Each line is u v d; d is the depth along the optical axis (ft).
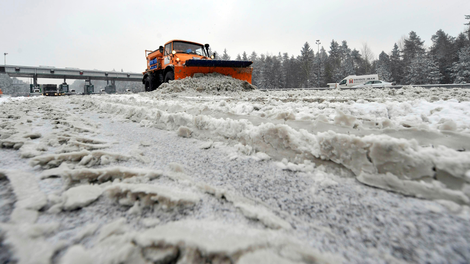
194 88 26.71
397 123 6.44
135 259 2.56
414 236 2.90
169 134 9.20
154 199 3.73
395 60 187.83
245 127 6.89
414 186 3.75
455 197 3.39
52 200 3.83
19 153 6.61
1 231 2.91
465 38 147.13
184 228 3.12
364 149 4.38
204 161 6.02
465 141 4.29
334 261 2.57
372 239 2.93
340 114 6.09
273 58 216.33
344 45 271.49
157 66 36.32
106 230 3.05
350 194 4.00
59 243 2.78
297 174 4.94
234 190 4.40
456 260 2.48
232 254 2.59
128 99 20.51
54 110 18.21
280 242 2.86
